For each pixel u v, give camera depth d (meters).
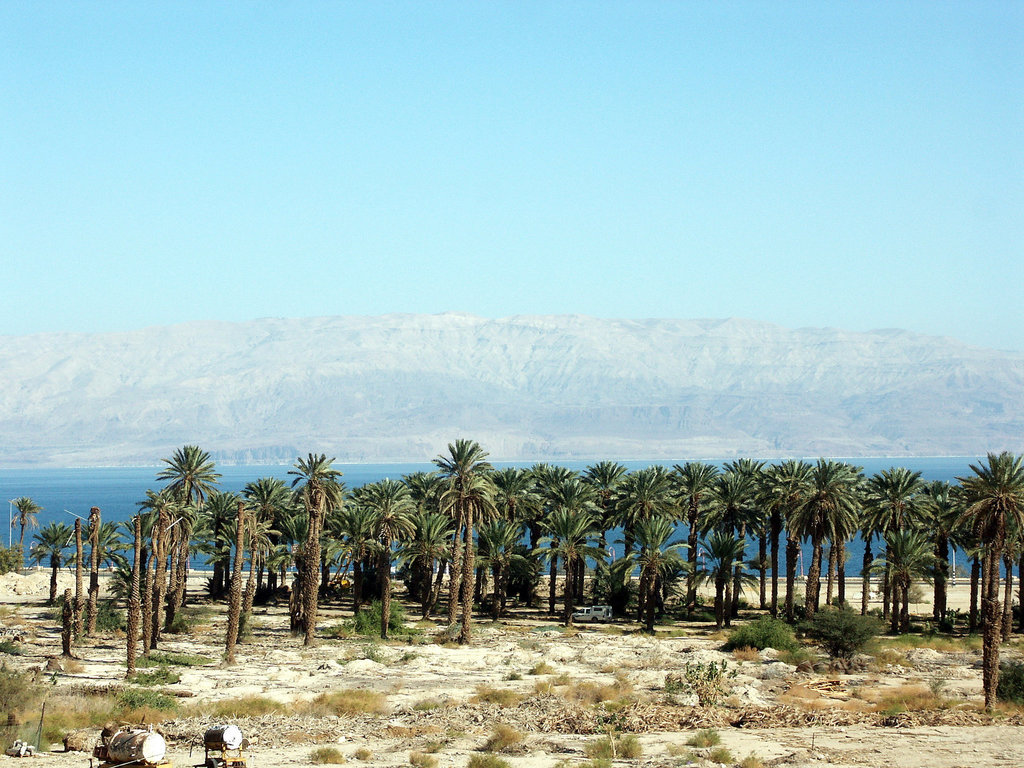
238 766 29.64
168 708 45.66
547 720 42.72
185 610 93.38
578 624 94.38
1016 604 94.06
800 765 33.44
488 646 76.38
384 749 37.59
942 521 87.06
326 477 78.50
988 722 41.09
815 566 80.12
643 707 45.22
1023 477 52.47
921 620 92.62
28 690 43.12
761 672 59.50
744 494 94.12
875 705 46.72
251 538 85.12
